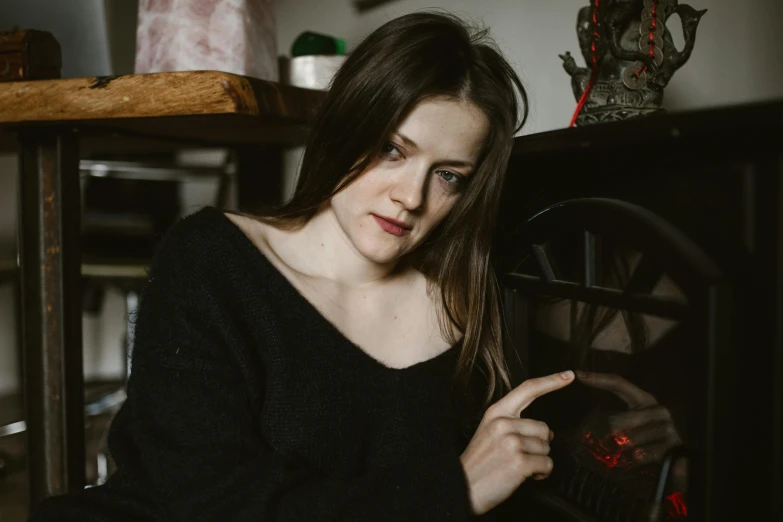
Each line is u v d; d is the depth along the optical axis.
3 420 2.69
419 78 0.93
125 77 1.31
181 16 1.46
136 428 0.94
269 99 1.33
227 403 0.93
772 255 0.71
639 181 0.88
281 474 0.88
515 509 1.16
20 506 2.00
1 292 2.74
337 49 1.76
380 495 0.89
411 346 1.14
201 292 0.97
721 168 0.77
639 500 0.93
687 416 0.84
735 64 1.32
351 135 0.97
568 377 1.00
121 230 2.34
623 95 1.05
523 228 1.10
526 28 1.65
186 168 2.25
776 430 0.72
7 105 1.38
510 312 1.18
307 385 1.00
